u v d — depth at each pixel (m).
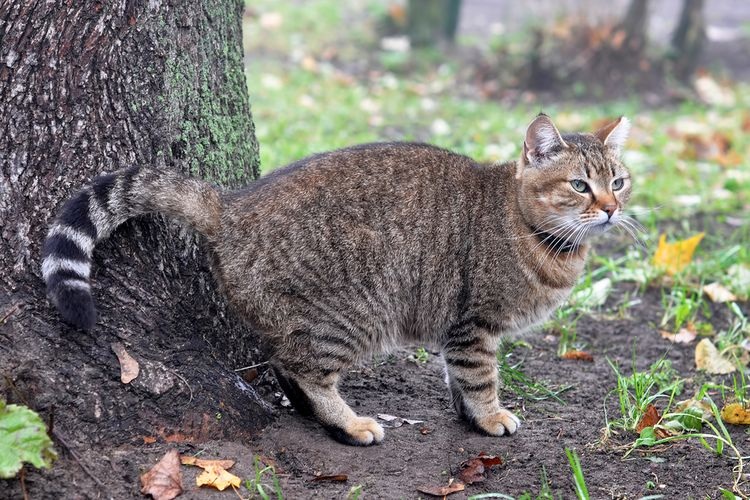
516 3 4.43
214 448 1.38
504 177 1.52
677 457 1.43
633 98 3.32
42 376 1.33
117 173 1.36
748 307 1.85
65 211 1.34
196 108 1.46
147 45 1.40
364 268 1.44
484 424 1.49
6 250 1.35
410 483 1.38
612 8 3.54
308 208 1.43
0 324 1.33
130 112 1.40
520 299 1.50
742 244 2.02
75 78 1.36
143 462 1.34
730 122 3.00
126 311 1.39
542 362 1.68
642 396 1.52
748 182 2.34
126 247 1.40
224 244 1.42
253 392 1.46
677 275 1.89
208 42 1.48
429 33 3.75
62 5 1.35
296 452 1.42
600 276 1.95
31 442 1.27
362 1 4.36
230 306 1.46
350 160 1.47
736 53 3.98
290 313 1.43
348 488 1.36
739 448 1.45
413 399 1.58
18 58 1.34
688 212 2.19
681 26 3.52
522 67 3.41
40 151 1.36
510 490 1.37
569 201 1.50
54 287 1.31
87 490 1.30
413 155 1.50
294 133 2.45
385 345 1.49
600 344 1.75
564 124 2.84
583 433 1.48
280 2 4.14
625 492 1.37
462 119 2.84
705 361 1.66
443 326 1.50
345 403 1.48
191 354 1.42
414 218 1.47
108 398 1.35
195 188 1.40
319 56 3.57
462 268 1.49
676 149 2.61
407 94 3.17
